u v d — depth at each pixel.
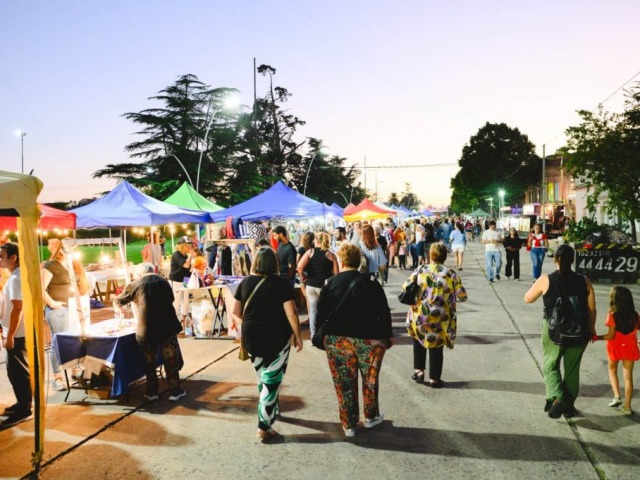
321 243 7.15
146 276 5.30
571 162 14.41
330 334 4.25
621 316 4.65
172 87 41.66
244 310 4.24
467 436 4.27
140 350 5.47
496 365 6.33
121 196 10.54
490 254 14.33
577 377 4.40
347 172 76.69
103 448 4.22
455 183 80.19
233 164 44.69
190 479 3.67
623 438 4.16
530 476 3.59
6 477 3.75
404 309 10.51
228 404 5.21
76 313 5.38
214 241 12.21
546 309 4.40
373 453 4.00
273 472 3.74
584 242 14.03
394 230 19.70
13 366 4.91
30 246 3.96
